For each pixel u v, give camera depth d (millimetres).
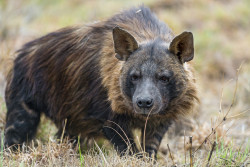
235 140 14609
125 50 11609
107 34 12578
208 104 19203
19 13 29312
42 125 14812
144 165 11188
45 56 13719
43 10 33750
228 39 28391
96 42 12758
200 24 29266
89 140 13953
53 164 11266
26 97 13859
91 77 12641
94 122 12961
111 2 32406
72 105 13266
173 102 11672
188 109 12211
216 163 11344
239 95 19484
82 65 12852
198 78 12633
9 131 13867
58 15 32219
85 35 13086
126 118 12211
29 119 13898
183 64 11641
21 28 25766
